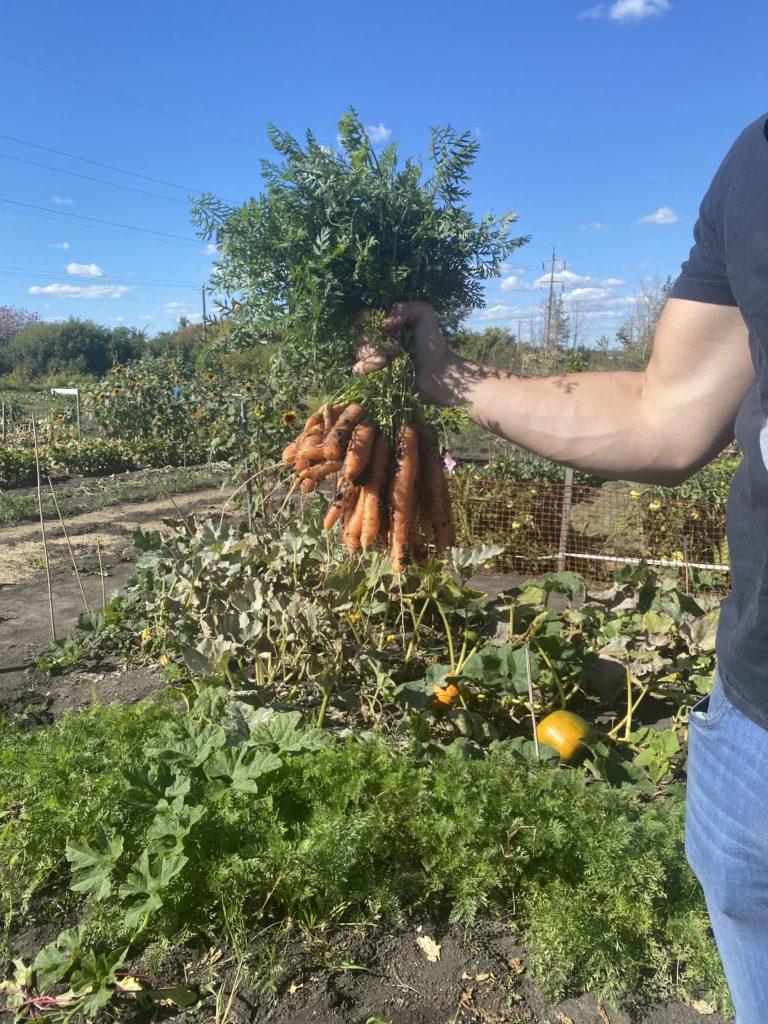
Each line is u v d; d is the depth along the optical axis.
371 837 2.92
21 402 33.34
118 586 7.48
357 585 4.56
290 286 2.38
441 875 2.89
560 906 2.70
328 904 2.86
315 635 4.34
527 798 3.02
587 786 3.44
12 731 3.77
